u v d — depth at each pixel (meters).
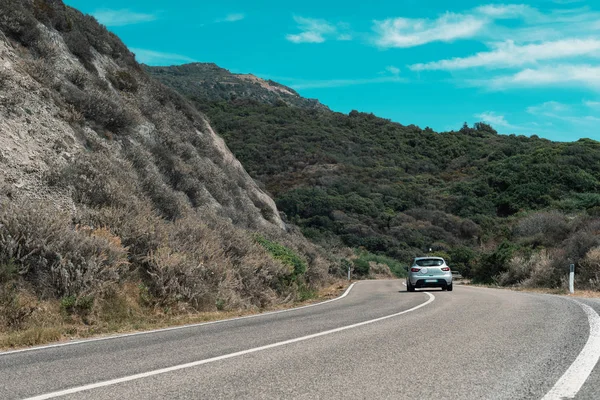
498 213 86.88
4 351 7.26
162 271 12.76
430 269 21.86
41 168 14.51
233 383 4.97
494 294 18.25
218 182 26.95
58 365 6.04
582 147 94.62
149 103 25.72
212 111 127.75
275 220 33.62
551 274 24.89
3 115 15.00
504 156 113.25
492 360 5.90
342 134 125.81
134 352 6.95
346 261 52.47
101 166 16.19
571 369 5.36
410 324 9.36
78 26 25.38
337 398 4.41
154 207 17.69
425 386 4.79
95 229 13.02
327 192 90.31
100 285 10.98
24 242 10.76
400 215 84.50
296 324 9.95
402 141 131.38
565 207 73.81
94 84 21.62
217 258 15.26
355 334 8.23
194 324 10.66
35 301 10.03
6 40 18.05
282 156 105.50
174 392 4.64
